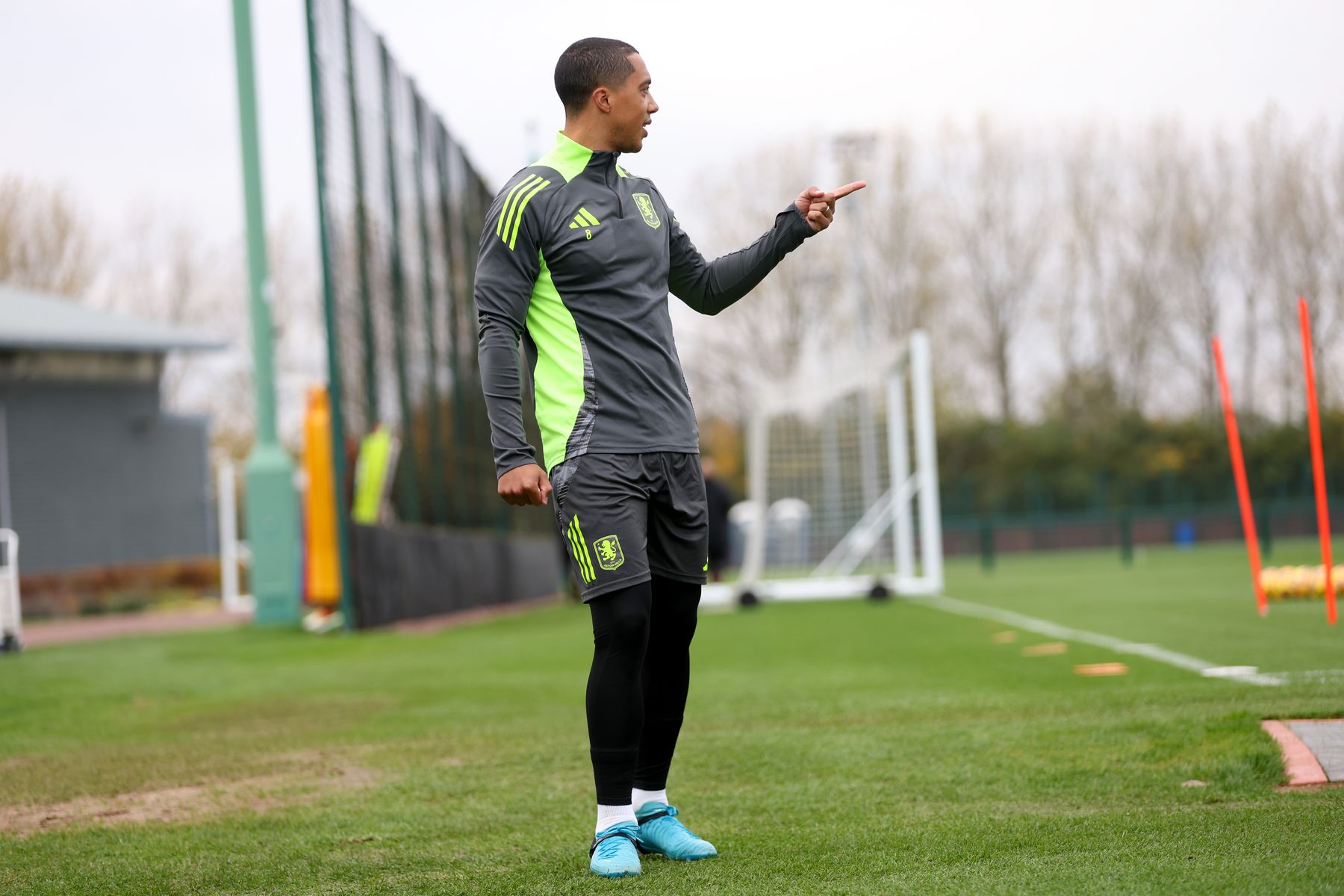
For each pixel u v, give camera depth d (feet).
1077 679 72.84
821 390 199.82
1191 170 479.82
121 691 85.51
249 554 172.04
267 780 50.88
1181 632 103.45
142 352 263.49
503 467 35.58
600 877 33.96
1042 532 443.32
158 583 254.27
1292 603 134.92
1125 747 47.88
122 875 36.42
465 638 126.62
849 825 38.81
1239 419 447.42
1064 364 505.25
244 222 168.96
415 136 172.65
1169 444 451.94
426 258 174.60
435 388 175.42
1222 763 42.88
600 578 35.81
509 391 36.06
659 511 37.27
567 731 60.44
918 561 414.00
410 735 60.90
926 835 36.73
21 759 58.54
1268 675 69.41
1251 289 453.58
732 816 41.16
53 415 254.27
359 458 147.02
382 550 140.77
